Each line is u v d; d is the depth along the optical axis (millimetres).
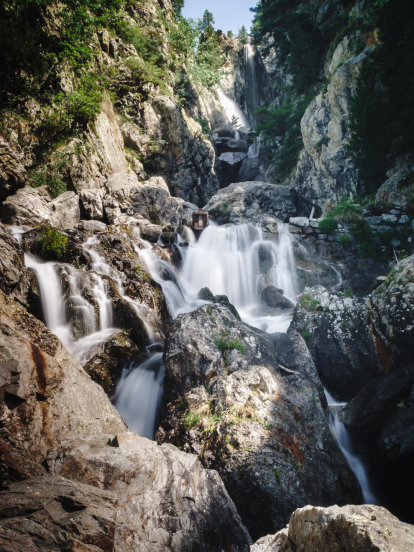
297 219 14172
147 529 3551
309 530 2473
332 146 20547
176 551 3598
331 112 20844
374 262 13312
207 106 33469
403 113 16125
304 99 25953
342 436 6902
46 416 4289
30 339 4789
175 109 22875
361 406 6812
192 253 13461
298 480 5031
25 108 14055
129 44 22406
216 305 7180
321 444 5785
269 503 4777
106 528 2971
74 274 8742
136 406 6961
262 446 5172
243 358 6418
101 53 20000
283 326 9617
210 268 13352
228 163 32438
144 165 20875
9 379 3969
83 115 15422
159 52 25391
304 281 13125
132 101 20875
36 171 13703
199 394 5961
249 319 10719
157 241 13367
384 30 16484
